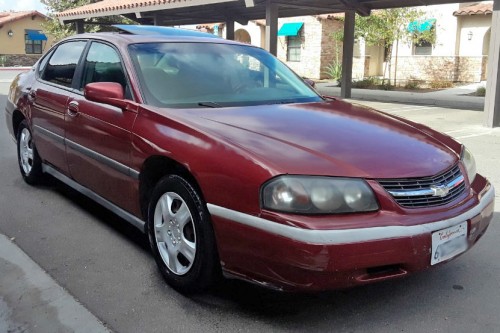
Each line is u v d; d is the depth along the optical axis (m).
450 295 3.45
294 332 2.98
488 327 3.05
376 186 2.86
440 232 2.95
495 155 8.05
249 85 4.33
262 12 19.69
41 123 5.20
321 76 26.97
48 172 5.42
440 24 22.83
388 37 21.17
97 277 3.65
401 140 3.40
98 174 4.23
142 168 3.61
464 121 12.01
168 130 3.44
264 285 2.89
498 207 5.39
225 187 2.96
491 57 10.77
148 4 17.27
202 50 4.53
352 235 2.69
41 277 3.63
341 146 3.13
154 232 3.58
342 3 16.41
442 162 3.24
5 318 3.10
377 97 17.84
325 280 2.71
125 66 4.08
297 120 3.56
